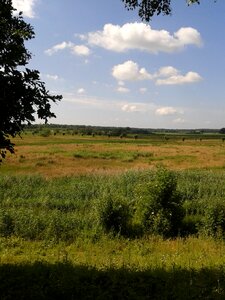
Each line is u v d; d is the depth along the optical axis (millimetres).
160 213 15234
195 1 8602
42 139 99688
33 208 18156
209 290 8242
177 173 29406
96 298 7805
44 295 7762
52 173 36094
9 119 7270
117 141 99438
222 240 14047
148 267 9867
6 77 7023
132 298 7879
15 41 7258
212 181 26312
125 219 15055
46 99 7270
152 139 126812
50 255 11609
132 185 23750
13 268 9516
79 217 16016
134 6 9141
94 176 29000
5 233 13891
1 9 7137
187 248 12750
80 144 78688
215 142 112562
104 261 10766
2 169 38875
